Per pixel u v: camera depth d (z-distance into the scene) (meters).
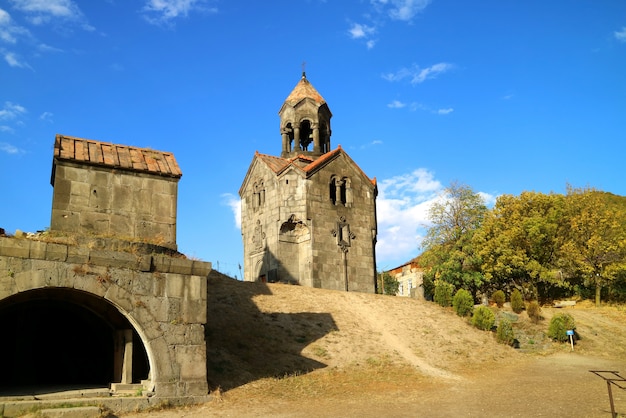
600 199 48.78
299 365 23.98
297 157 43.91
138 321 16.66
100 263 16.36
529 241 44.81
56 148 18.78
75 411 14.41
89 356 21.19
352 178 44.75
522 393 21.08
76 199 18.64
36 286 15.13
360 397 19.98
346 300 35.69
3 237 14.98
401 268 84.31
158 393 16.47
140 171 19.86
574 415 16.89
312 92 48.09
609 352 32.69
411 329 32.53
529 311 38.00
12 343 19.81
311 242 40.97
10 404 14.18
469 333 33.88
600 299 44.88
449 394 20.88
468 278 46.72
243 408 17.19
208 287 31.62
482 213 50.81
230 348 23.80
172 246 19.31
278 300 32.47
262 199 44.75
